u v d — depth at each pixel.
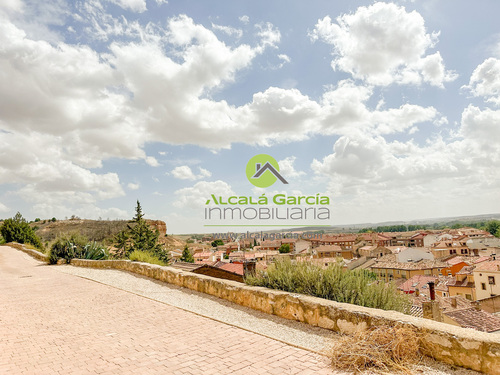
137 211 45.88
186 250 63.38
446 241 77.06
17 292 9.20
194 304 7.21
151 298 7.85
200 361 4.02
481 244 66.00
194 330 5.34
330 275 6.38
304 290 6.37
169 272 9.94
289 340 4.77
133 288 9.27
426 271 48.81
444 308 22.80
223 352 4.33
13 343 4.78
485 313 20.33
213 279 8.21
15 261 20.30
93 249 18.06
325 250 81.25
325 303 5.32
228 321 5.83
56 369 3.82
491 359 3.34
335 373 3.66
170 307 6.96
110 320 6.04
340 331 4.97
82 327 5.61
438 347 3.79
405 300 6.47
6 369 3.82
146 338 4.95
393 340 3.99
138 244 43.31
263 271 7.74
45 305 7.42
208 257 75.06
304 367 3.81
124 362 4.01
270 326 5.50
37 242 40.81
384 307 5.98
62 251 17.77
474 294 35.62
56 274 13.24
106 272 12.82
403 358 3.84
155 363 3.97
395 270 50.91
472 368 3.49
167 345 4.63
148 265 11.40
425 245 93.88
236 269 23.02
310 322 5.47
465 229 102.56
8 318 6.27
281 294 6.09
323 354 4.18
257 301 6.59
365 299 6.02
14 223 39.72
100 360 4.09
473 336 3.56
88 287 9.76
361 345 4.05
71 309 6.98
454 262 49.53
